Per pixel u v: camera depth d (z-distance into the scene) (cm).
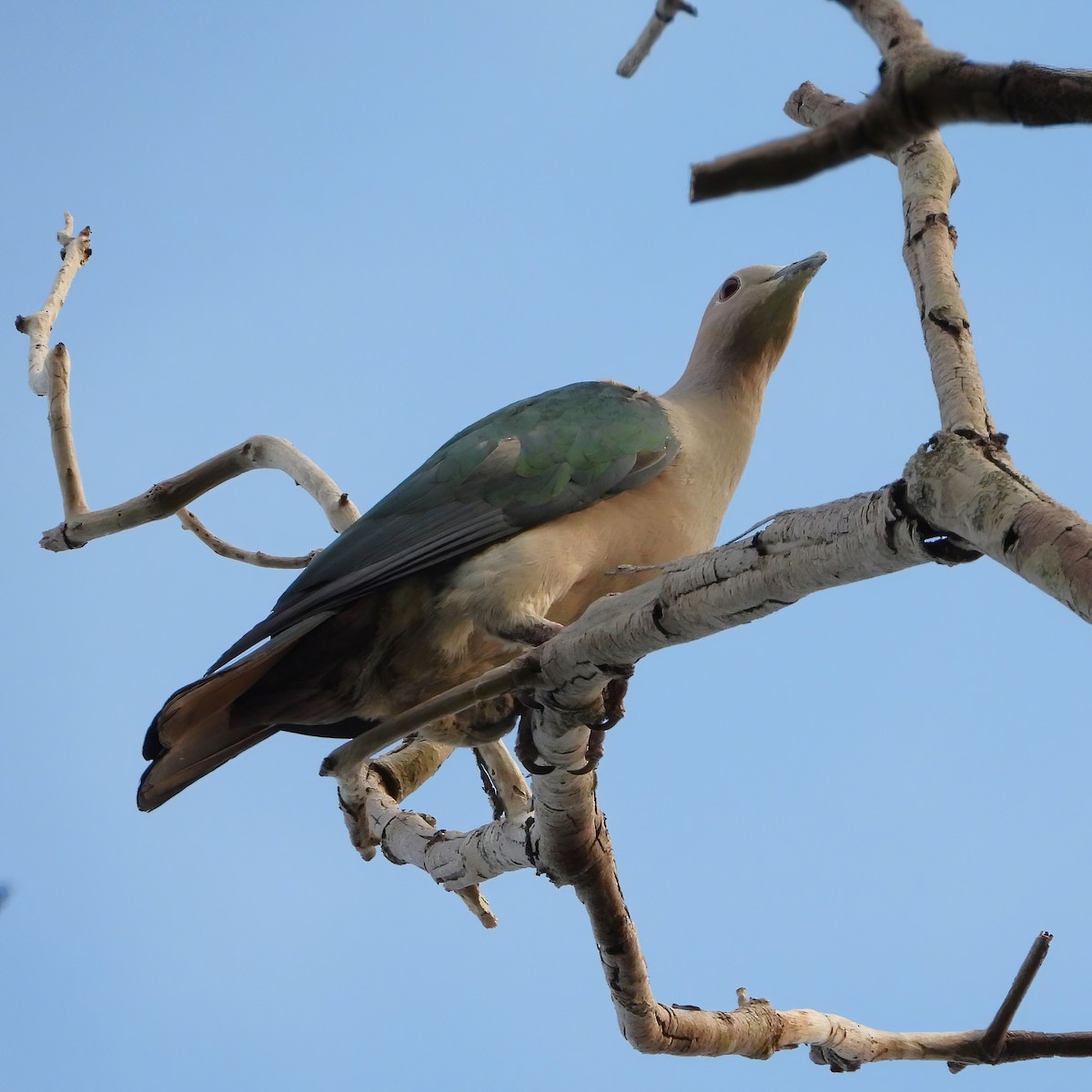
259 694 1069
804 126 1009
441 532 1087
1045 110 365
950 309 724
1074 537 548
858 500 659
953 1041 1096
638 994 1029
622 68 614
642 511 1137
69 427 1434
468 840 1112
